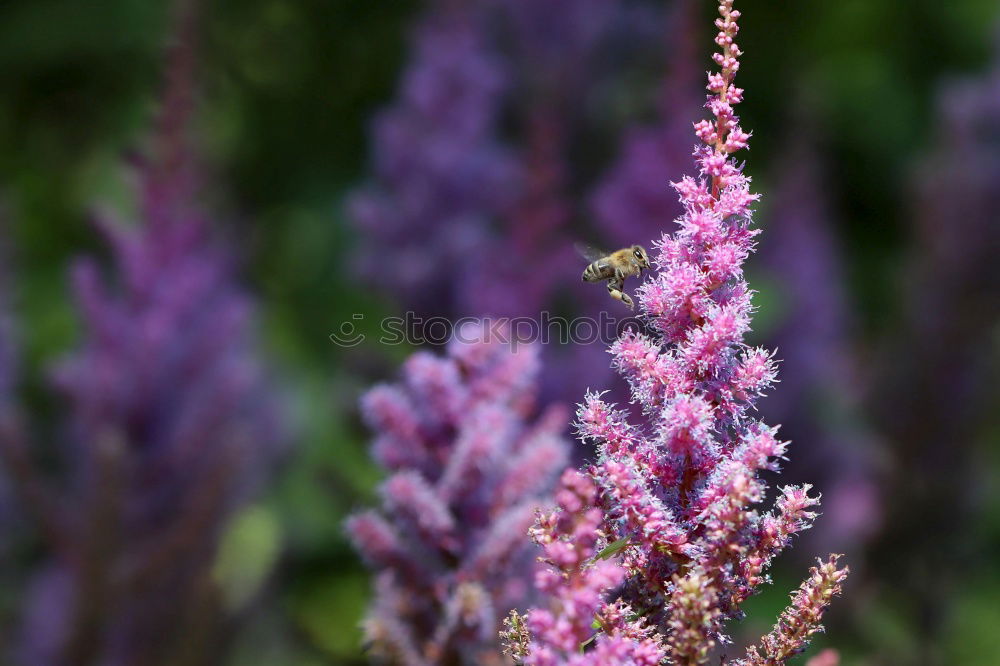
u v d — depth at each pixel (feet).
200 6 17.19
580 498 5.80
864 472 22.29
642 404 6.43
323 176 33.42
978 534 24.13
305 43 34.73
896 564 22.47
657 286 6.41
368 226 21.86
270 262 30.99
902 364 23.31
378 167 22.56
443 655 9.68
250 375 18.15
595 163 27.61
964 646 23.71
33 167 32.63
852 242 35.17
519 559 9.68
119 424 16.24
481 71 23.30
